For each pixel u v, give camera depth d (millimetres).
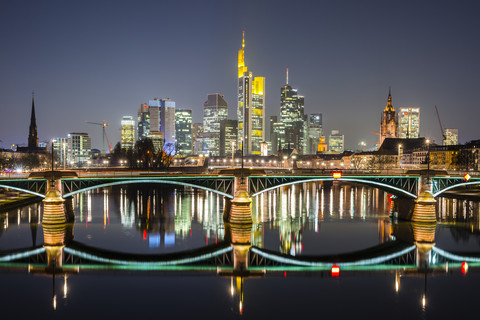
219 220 121688
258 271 75312
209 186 110312
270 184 113438
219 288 68062
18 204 143250
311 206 156500
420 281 71938
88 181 107500
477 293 66438
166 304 61375
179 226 112375
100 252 85938
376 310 59812
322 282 71375
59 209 105250
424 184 119000
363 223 119688
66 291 65938
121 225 112750
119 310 59062
